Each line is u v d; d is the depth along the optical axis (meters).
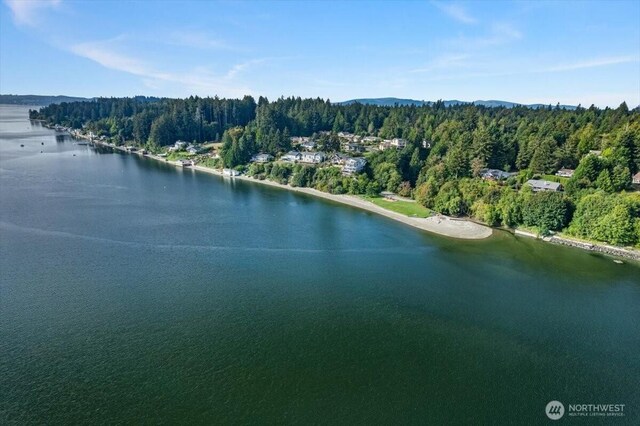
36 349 54.81
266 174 188.50
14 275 75.38
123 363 52.69
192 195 149.00
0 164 191.75
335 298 71.62
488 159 150.00
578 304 71.94
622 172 110.81
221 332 60.19
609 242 97.50
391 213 129.88
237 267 83.25
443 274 82.88
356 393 49.03
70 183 156.88
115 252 88.19
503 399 48.91
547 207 105.94
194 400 47.00
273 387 49.44
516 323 65.44
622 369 55.16
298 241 100.75
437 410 46.81
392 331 62.06
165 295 70.31
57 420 43.69
